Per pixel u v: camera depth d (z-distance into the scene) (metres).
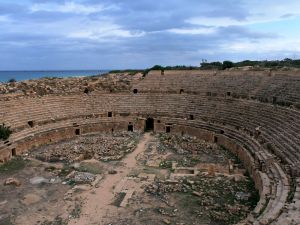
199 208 30.11
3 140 47.03
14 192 34.16
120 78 81.56
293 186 28.80
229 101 60.38
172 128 61.84
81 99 67.50
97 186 35.59
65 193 33.88
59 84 72.12
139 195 33.12
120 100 69.38
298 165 31.72
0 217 28.81
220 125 55.34
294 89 51.81
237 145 45.47
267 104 52.91
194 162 43.44
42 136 52.88
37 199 32.31
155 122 63.84
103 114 66.25
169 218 28.34
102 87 72.50
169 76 76.38
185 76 75.06
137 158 45.38
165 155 46.81
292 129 40.25
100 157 45.59
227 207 29.66
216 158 45.09
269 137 42.16
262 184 30.81
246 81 64.44
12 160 44.84
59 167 41.72
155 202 31.52
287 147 36.62
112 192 34.03
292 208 24.17
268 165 34.59
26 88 66.38
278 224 21.80
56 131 55.69
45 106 61.34
